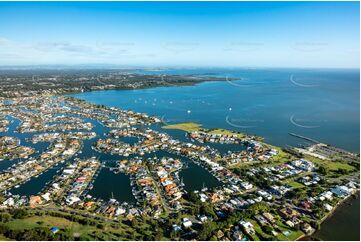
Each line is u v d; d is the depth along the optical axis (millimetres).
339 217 130500
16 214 125500
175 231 115438
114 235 115250
